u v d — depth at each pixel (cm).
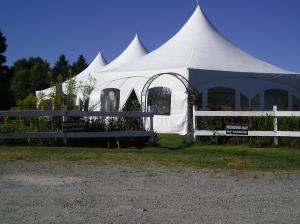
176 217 498
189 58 1978
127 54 2891
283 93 1966
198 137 1326
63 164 902
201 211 526
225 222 479
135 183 704
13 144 1238
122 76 1953
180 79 1681
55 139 1264
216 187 679
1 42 4875
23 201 569
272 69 2048
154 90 1819
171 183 709
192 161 962
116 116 1314
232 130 1302
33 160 951
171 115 1745
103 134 1270
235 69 1928
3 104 4634
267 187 686
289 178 777
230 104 1845
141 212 518
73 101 1544
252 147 1242
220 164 927
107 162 937
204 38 2191
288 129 1293
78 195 608
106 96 2019
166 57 2031
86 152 1082
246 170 861
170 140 1409
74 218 489
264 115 1312
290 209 540
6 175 766
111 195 610
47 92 2144
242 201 582
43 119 1316
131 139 1314
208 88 1788
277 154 1102
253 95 1883
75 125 1265
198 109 1541
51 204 553
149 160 973
